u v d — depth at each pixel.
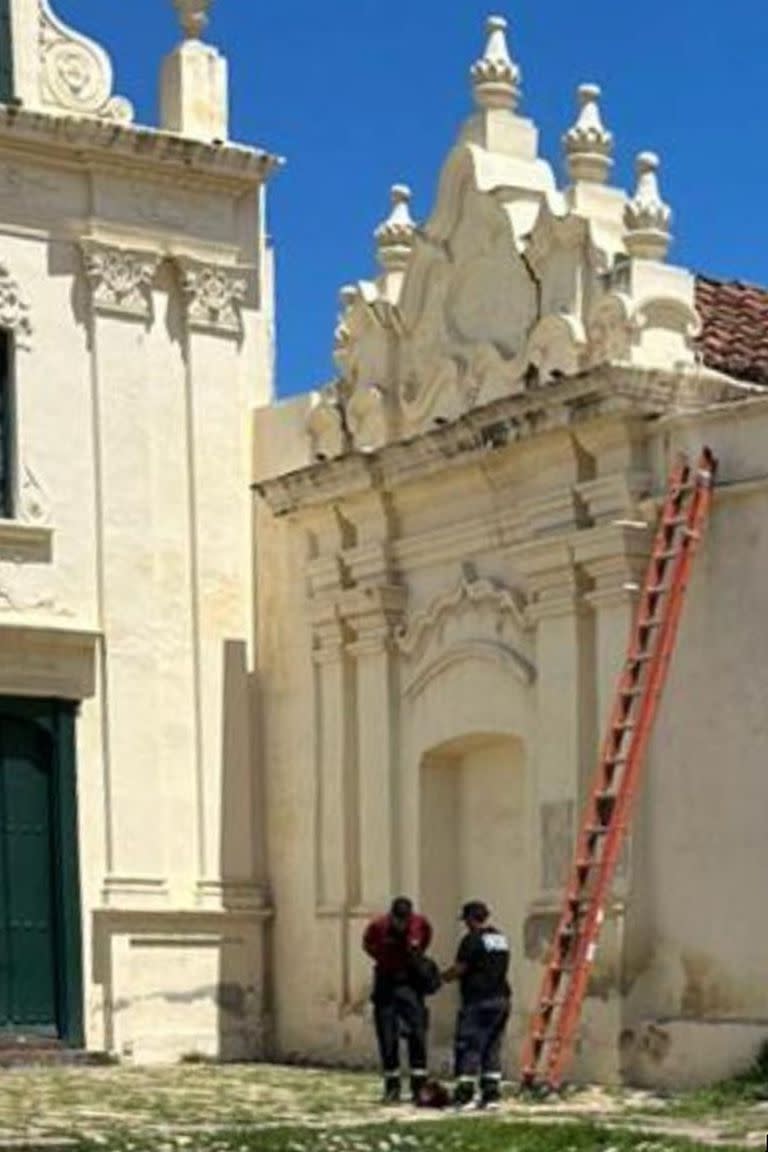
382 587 25.78
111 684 27.31
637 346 22.59
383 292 26.45
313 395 27.52
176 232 28.30
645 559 22.42
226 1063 26.98
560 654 23.14
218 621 28.12
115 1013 26.80
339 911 26.39
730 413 21.67
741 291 26.38
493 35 25.47
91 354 27.66
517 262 24.30
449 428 24.25
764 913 20.92
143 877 27.22
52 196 27.53
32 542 26.98
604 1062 21.86
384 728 25.83
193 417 28.22
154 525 27.83
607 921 21.91
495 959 20.02
